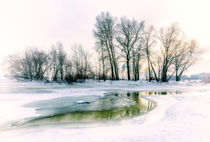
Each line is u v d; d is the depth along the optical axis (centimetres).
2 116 773
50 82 3144
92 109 982
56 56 3709
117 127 574
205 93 1496
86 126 612
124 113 870
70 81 3072
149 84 2961
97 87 2552
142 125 583
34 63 3825
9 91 1891
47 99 1334
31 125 638
